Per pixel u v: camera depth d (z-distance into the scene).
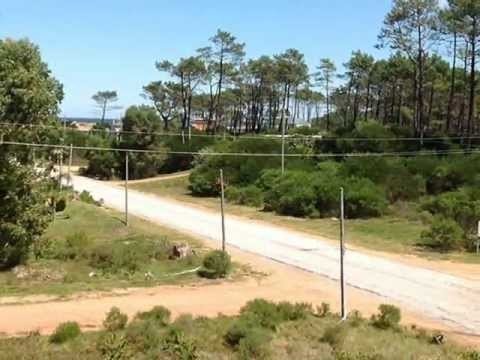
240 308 22.05
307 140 74.88
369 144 68.31
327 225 43.59
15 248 27.88
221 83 108.69
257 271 29.00
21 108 28.41
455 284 27.08
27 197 28.48
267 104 129.50
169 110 114.62
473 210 39.72
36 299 23.05
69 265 28.20
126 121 87.12
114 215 45.84
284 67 110.56
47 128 29.39
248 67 115.00
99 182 79.75
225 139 83.94
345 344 18.67
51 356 16.81
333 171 57.81
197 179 64.38
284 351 18.06
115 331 18.67
